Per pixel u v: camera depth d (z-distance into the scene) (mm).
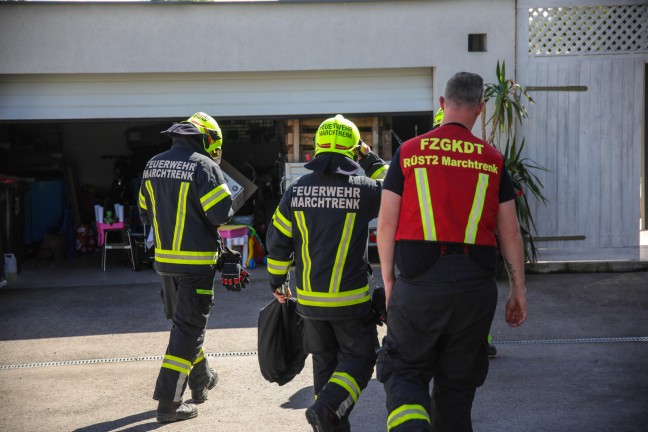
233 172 10750
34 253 12055
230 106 10094
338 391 4082
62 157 13711
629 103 9766
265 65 9844
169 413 4953
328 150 4320
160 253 5098
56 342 7125
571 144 9797
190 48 9812
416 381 3580
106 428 4906
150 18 9758
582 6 9695
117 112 10078
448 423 3664
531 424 4793
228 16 9766
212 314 8062
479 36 9922
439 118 5570
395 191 3629
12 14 9695
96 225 11562
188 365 4992
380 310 4395
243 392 5582
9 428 4926
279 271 4473
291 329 4707
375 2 9750
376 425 4898
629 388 5430
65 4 9695
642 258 9734
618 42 9695
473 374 3680
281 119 10305
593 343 6652
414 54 9828
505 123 9734
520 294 3715
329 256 4258
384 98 10078
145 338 7211
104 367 6320
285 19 9773
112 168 14281
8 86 9992
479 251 3551
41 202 12180
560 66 9750
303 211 4305
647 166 12312
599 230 9875
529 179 9234
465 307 3500
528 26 9750
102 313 8203
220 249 5238
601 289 8695
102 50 9789
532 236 9828
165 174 5039
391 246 3641
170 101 10078
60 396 5578
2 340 7223
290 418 5023
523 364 6070
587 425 4750
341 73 10023
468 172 3564
